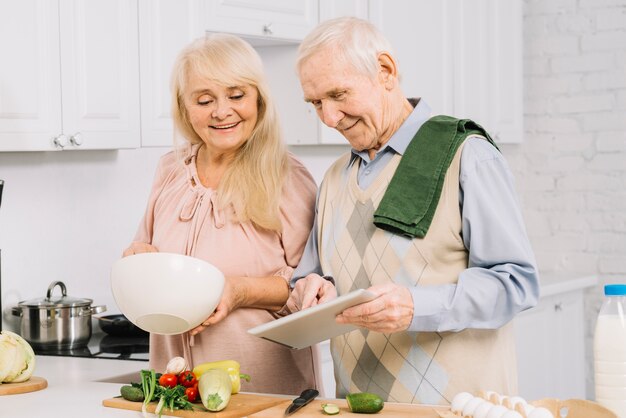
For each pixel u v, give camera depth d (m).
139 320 2.19
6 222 3.10
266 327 1.84
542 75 4.65
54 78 2.82
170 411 1.91
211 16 3.22
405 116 2.10
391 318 1.85
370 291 1.82
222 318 2.27
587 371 4.59
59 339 2.94
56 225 3.24
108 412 1.97
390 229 2.04
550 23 4.62
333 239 2.18
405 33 3.96
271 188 2.39
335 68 1.97
